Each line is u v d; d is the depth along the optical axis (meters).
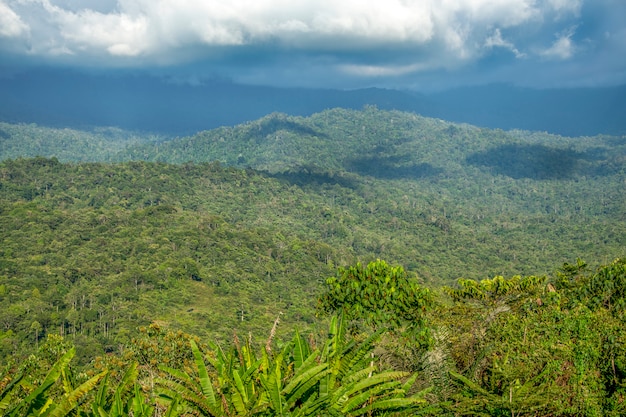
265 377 3.60
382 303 8.12
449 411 4.54
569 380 5.08
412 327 7.70
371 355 4.23
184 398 3.49
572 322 6.08
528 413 4.56
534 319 6.41
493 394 4.60
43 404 3.28
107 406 3.62
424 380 5.27
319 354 3.99
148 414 3.39
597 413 4.82
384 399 3.88
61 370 3.32
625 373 5.09
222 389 3.61
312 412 3.49
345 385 3.78
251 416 3.40
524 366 5.11
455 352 6.24
